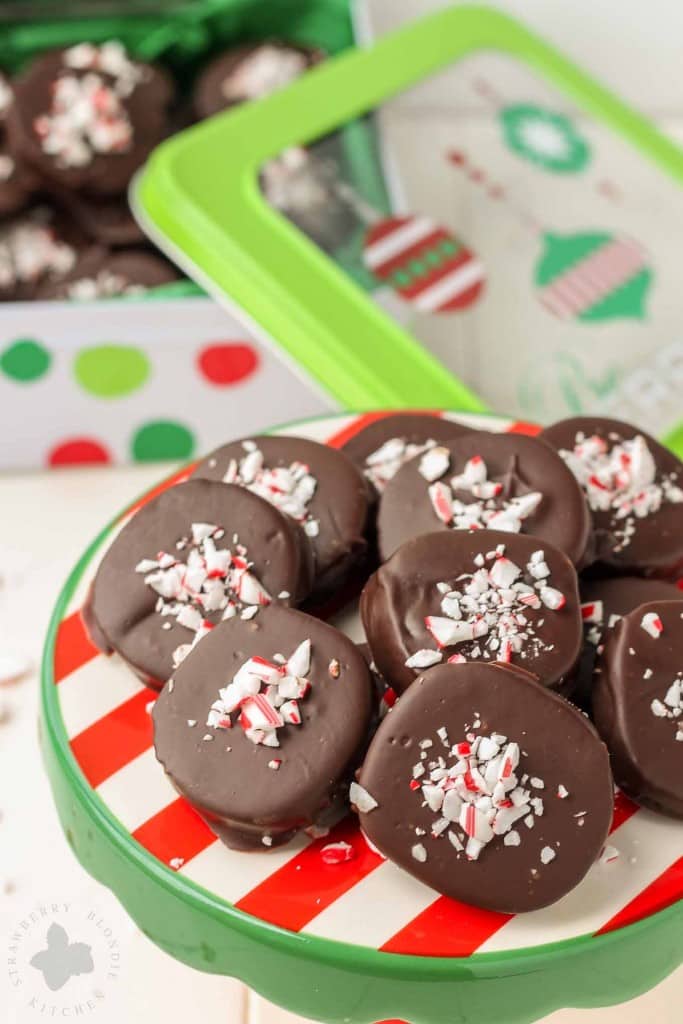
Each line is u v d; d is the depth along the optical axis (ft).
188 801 1.25
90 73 2.12
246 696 1.24
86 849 1.31
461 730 1.21
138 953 1.45
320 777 1.22
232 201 1.82
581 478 1.41
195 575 1.32
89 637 1.39
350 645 1.27
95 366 1.83
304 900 1.22
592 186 1.99
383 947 1.20
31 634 1.74
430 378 1.74
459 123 2.02
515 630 1.26
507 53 2.09
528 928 1.20
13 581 1.81
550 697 1.22
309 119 1.93
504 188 1.96
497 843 1.20
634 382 1.81
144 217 1.85
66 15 2.26
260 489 1.40
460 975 1.19
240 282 1.77
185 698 1.26
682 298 1.89
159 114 2.11
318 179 1.88
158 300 1.79
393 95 2.00
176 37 2.29
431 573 1.28
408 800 1.20
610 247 1.93
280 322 1.75
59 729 1.33
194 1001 1.43
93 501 1.92
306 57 2.23
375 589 1.29
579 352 1.82
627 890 1.23
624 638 1.28
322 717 1.24
